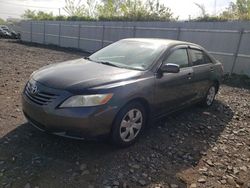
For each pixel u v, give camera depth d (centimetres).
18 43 2645
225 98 766
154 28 1600
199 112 596
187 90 502
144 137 430
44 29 2694
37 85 358
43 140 384
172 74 446
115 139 363
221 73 649
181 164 362
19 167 319
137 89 372
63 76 363
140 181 314
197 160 378
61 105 327
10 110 500
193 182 324
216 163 375
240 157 402
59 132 336
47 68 411
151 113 418
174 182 321
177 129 480
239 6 1570
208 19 1484
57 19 2853
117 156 362
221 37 1255
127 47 482
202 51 579
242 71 1188
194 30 1370
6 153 345
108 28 1953
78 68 398
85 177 311
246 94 869
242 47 1178
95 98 330
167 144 415
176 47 482
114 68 409
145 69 411
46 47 2350
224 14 1569
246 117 598
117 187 299
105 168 331
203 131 486
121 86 354
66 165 330
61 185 294
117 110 349
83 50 2194
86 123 325
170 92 448
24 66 1085
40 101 344
